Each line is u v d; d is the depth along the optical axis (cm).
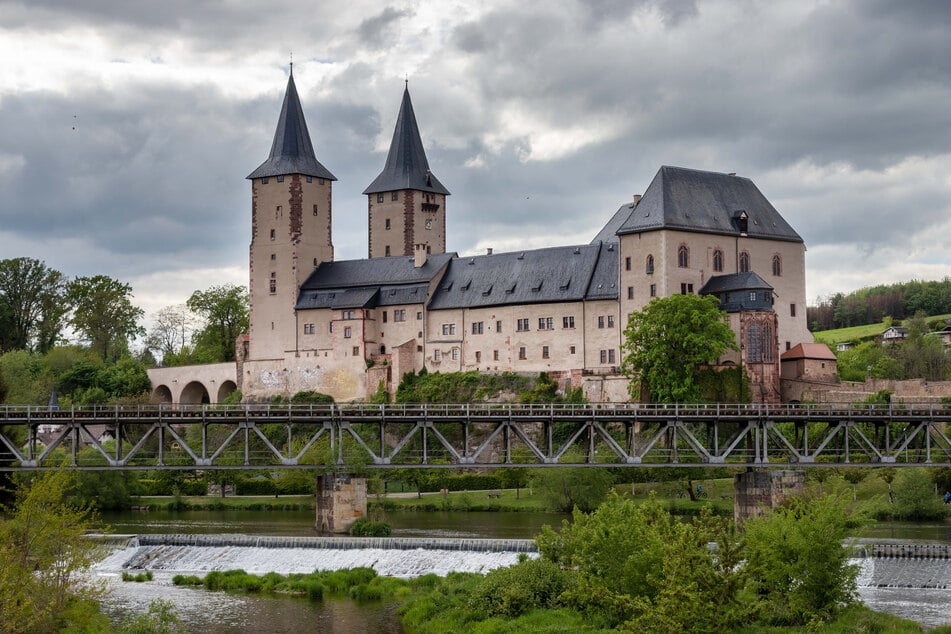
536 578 8094
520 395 17750
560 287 17900
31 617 6838
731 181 17900
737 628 6831
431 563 9919
